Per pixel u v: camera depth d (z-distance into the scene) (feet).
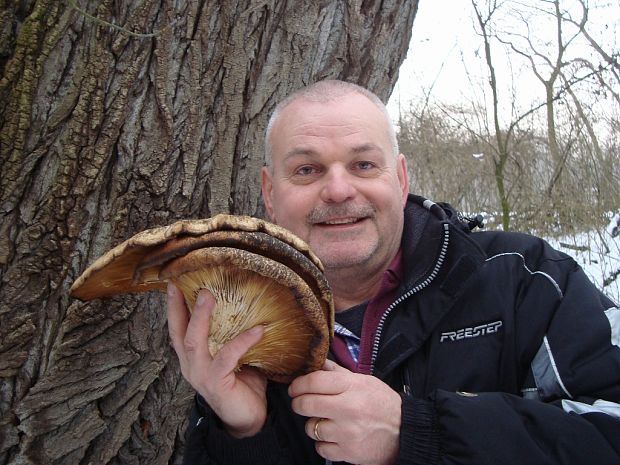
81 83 1.77
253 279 1.11
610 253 5.38
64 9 1.76
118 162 1.82
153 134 1.85
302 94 1.88
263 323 1.22
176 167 1.91
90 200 1.79
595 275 5.00
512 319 1.65
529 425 1.34
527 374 1.63
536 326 1.63
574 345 1.53
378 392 1.32
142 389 1.95
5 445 1.76
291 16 2.07
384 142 1.86
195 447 1.56
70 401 1.81
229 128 2.02
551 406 1.38
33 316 1.77
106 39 1.79
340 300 1.94
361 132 1.78
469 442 1.28
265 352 1.32
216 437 1.51
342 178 1.75
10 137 1.74
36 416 1.77
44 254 1.76
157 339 1.95
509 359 1.63
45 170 1.77
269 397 1.66
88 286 1.29
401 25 2.39
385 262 1.85
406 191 2.06
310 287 1.20
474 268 1.68
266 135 1.99
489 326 1.66
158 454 2.06
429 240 1.74
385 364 1.66
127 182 1.83
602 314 1.57
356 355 1.82
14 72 1.75
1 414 1.76
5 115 1.75
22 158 1.75
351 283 1.86
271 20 2.04
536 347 1.61
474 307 1.69
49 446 1.80
